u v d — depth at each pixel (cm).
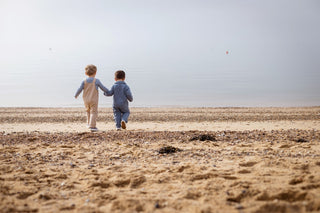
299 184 401
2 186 407
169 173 471
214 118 1313
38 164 530
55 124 1158
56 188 411
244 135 786
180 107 1827
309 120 1230
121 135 791
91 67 912
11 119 1288
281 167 495
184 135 792
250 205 346
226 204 348
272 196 367
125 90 944
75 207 348
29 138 742
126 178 445
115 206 347
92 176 458
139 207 345
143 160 561
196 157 577
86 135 784
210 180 431
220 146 672
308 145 654
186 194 379
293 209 331
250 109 1672
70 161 554
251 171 475
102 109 1689
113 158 575
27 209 339
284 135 776
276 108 1717
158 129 988
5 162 535
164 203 355
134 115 1411
